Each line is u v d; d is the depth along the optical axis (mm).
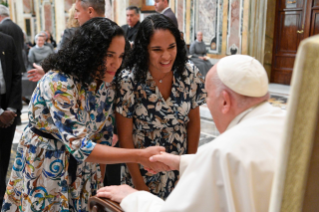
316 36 675
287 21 8820
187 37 10578
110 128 1917
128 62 1830
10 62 3090
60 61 1564
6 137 3191
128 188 1430
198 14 10125
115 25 1605
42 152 1661
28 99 7746
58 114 1526
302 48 650
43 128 1646
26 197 1709
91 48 1542
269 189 915
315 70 653
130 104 1876
